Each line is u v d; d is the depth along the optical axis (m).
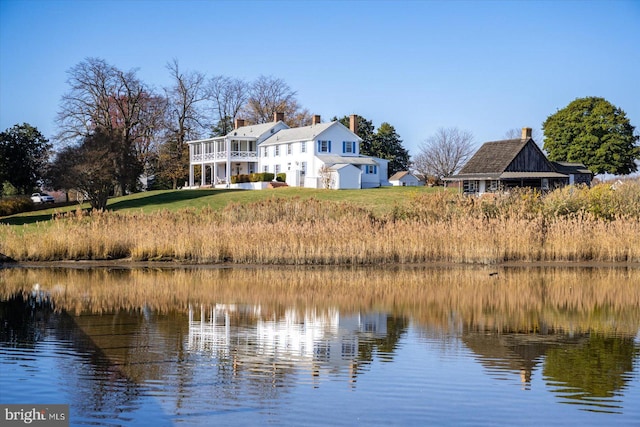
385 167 84.56
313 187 74.75
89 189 57.75
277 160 83.69
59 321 20.95
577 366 16.38
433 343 18.59
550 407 13.52
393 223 40.47
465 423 12.64
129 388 14.30
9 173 77.19
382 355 17.22
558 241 38.47
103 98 78.75
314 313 22.83
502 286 29.36
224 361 16.44
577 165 80.50
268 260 36.59
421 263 37.19
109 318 21.55
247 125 101.56
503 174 68.88
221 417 12.74
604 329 20.55
